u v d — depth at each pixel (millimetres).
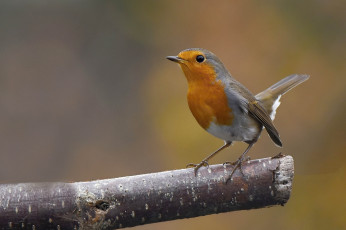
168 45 14391
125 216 5871
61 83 16078
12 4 17016
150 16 14758
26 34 16781
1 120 14953
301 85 12133
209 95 7262
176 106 13383
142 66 15594
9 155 14328
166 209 5973
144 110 14344
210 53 7391
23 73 16031
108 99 15688
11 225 5684
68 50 16656
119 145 14344
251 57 12695
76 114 15430
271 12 13023
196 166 6508
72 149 14539
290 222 10242
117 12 16469
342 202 10070
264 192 6043
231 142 7629
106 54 16375
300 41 12672
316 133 11602
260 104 7688
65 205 5715
